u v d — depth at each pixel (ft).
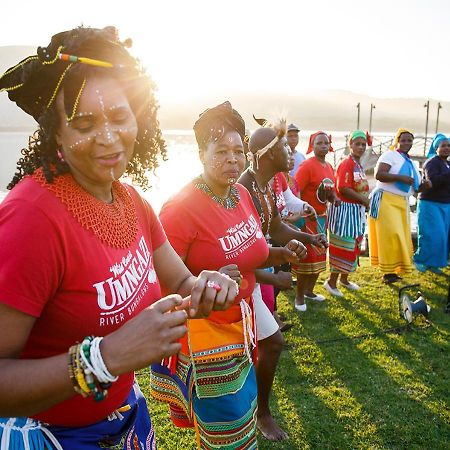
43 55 3.62
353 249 19.02
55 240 3.63
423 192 21.59
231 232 7.39
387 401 11.60
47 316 3.86
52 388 3.31
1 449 4.00
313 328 15.99
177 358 7.59
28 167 3.94
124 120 3.85
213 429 7.32
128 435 4.82
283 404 11.46
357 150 18.95
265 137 9.21
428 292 19.69
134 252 4.43
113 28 4.11
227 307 4.33
